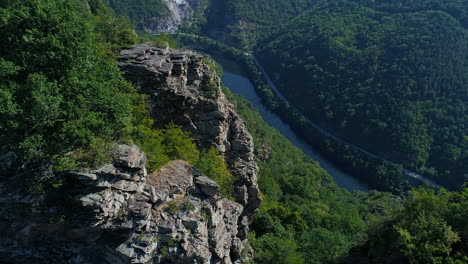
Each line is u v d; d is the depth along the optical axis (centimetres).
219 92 3359
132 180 1695
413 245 2566
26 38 1552
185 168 2131
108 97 1750
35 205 1519
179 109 2964
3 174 1546
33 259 1639
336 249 3425
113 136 1794
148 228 1697
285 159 8469
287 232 4047
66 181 1572
